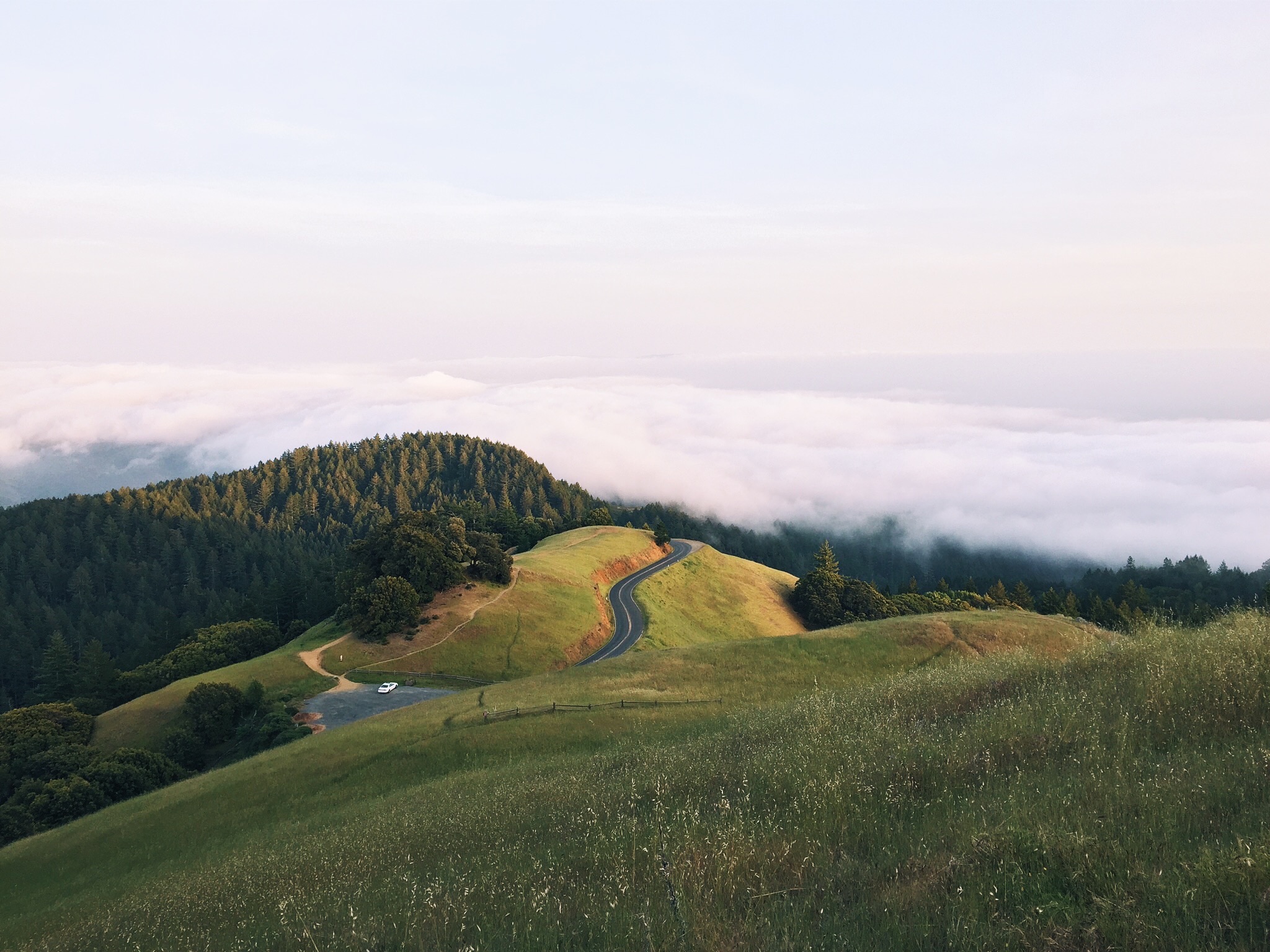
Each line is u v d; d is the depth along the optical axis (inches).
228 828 1207.6
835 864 324.8
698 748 717.9
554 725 1408.7
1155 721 429.4
